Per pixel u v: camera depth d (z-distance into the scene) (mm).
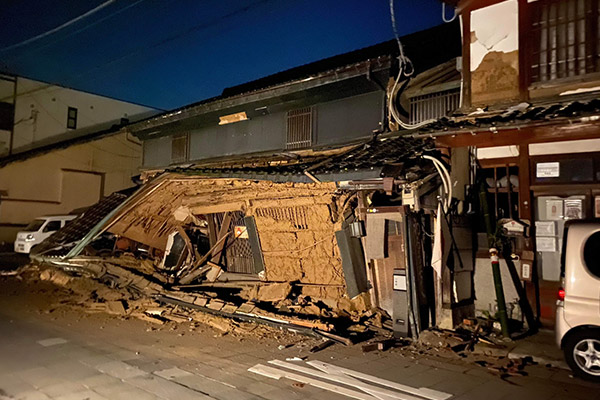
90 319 9484
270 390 5613
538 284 8180
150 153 16969
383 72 10039
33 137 24641
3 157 23516
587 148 7672
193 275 13125
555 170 7961
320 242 10133
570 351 6191
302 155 11688
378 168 7812
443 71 9922
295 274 10719
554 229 8109
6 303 10766
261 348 7559
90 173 24875
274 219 10703
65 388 5555
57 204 23719
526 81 8148
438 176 8688
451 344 7441
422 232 8492
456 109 8984
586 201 7801
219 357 7000
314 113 11688
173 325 9172
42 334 8117
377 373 6309
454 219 8320
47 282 13602
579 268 6227
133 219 14195
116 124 27688
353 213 9492
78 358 6773
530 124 6707
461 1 8828
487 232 8461
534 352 6957
